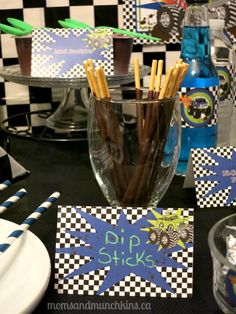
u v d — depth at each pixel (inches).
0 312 17.0
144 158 24.8
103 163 25.8
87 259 21.2
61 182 33.6
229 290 18.6
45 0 45.6
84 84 38.3
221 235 20.1
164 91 24.4
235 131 36.4
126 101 24.1
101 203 29.7
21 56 39.0
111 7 46.0
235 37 46.8
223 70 35.5
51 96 48.8
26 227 22.0
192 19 31.7
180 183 32.5
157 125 24.3
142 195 25.6
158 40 43.6
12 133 45.1
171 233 21.2
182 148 32.7
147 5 45.8
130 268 21.0
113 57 38.2
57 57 37.7
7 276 19.3
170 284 20.7
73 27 38.6
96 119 25.2
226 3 45.9
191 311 19.5
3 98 48.3
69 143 42.7
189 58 31.8
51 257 23.0
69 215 21.7
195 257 23.3
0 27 40.4
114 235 21.5
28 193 31.6
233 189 29.3
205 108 31.9
